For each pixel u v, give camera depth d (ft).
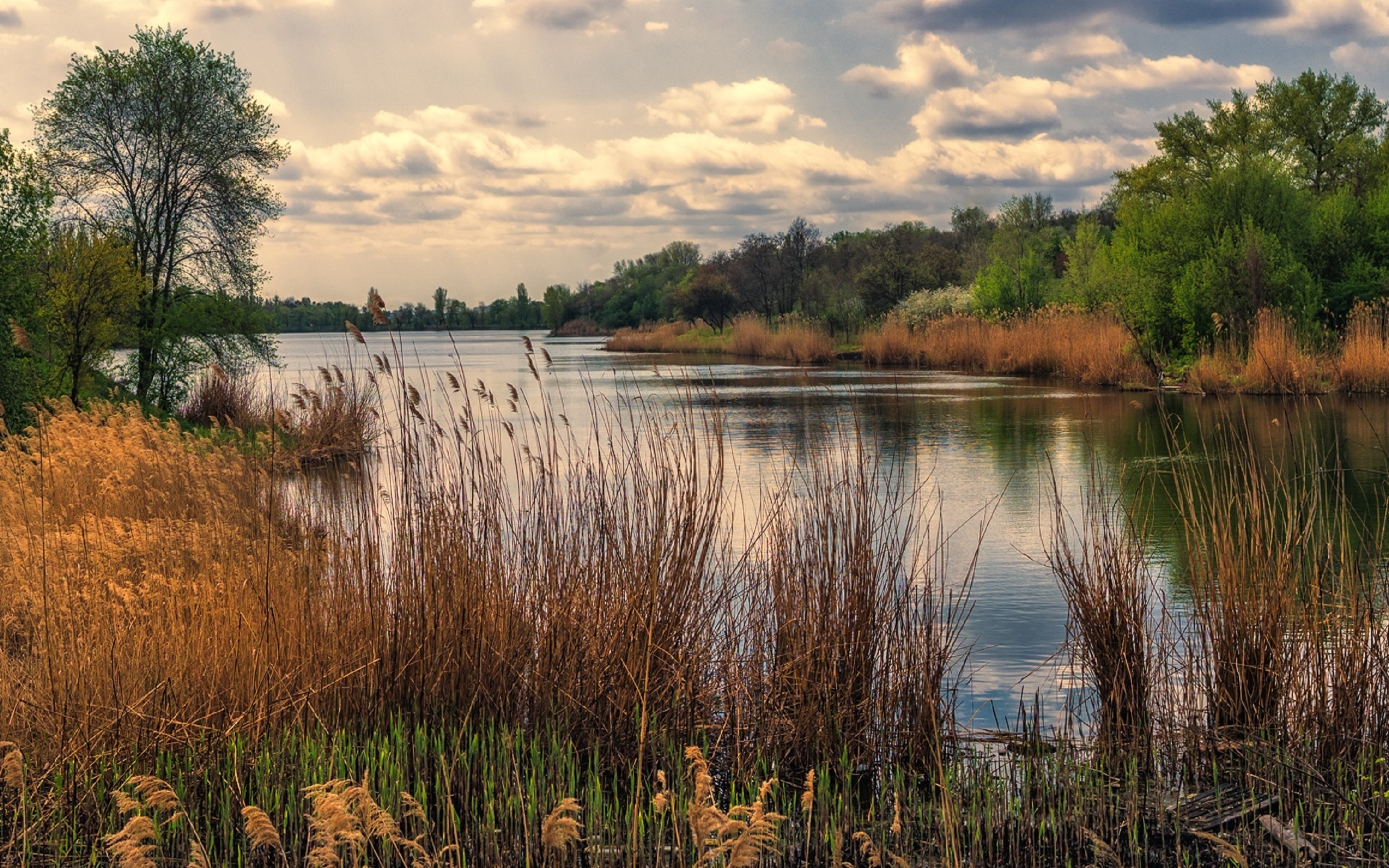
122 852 13.04
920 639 20.86
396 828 13.55
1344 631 20.08
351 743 18.22
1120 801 17.89
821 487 23.11
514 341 399.85
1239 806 17.53
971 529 41.93
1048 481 52.70
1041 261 186.91
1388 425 68.80
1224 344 102.58
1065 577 22.12
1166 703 20.80
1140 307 113.29
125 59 101.55
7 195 68.03
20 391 61.05
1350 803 16.46
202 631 19.67
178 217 105.19
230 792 16.75
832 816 17.03
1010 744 20.31
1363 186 163.12
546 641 20.44
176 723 18.13
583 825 16.75
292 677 19.19
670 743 19.29
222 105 104.88
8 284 67.00
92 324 85.20
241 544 23.49
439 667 19.95
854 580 20.90
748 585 22.26
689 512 21.29
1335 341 101.24
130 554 23.56
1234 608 20.36
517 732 19.10
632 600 20.39
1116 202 187.32
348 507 23.15
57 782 16.84
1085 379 117.91
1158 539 37.29
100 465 32.55
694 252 490.90
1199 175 169.89
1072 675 21.53
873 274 206.80
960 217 263.90
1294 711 19.71
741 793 18.39
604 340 394.11
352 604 20.51
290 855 16.31
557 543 21.74
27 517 24.57
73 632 19.75
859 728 20.10
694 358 195.11
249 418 78.59
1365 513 37.88
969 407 94.27
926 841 16.70
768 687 20.66
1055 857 15.93
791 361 181.78
